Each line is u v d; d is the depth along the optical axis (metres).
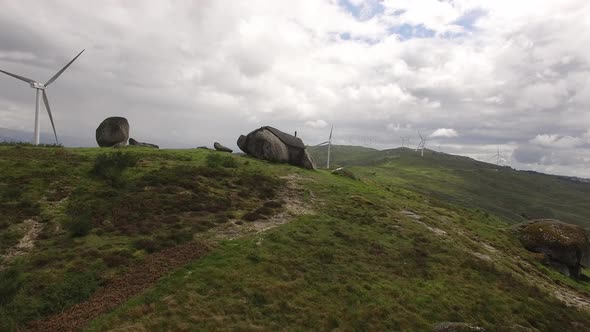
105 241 26.42
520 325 25.27
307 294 23.66
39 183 35.47
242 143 68.25
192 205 34.97
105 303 19.88
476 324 24.39
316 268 27.03
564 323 27.61
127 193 35.66
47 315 18.94
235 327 19.41
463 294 27.95
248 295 22.22
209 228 31.03
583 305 32.91
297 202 42.25
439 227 44.16
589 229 171.50
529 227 51.88
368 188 59.75
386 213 43.66
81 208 31.06
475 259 35.16
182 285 21.92
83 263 23.05
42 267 22.50
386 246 33.56
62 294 20.28
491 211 157.75
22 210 29.70
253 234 31.05
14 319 18.12
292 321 21.12
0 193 31.67
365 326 21.91
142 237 27.56
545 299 30.94
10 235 25.78
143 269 23.34
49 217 29.22
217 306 20.77
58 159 44.06
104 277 22.05
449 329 22.34
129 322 18.45
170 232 28.86
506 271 34.56
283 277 24.89
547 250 48.03
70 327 17.89
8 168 38.09
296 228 33.56
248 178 47.09
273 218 35.88
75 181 37.28
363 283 26.22
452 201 157.88
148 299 20.30
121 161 43.59
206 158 55.09
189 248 26.62
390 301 24.81
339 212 40.62
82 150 54.28
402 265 30.52
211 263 24.86
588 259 48.28
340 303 23.59
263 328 19.77
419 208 54.22
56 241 25.92
